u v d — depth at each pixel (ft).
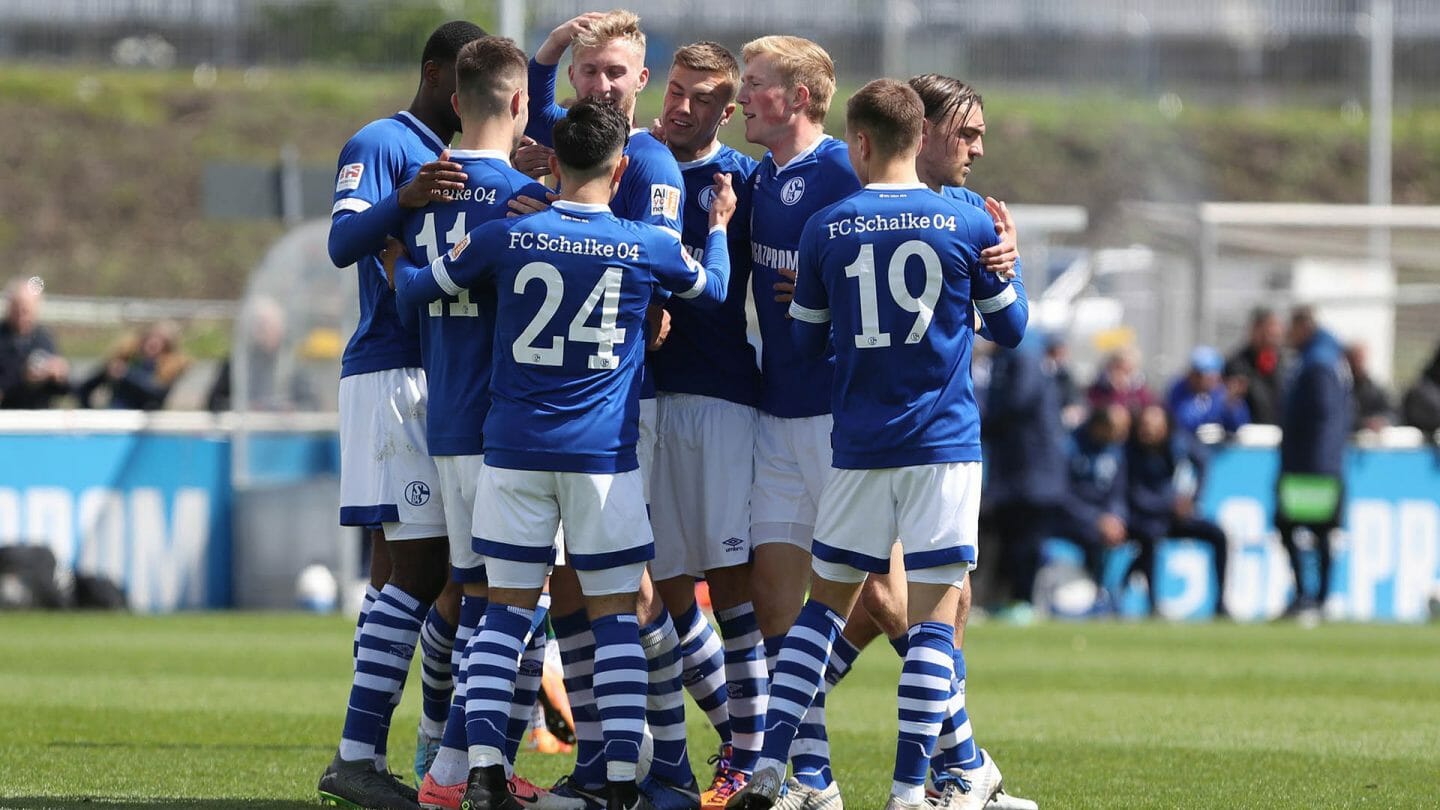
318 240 180.75
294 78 417.28
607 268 61.26
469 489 64.03
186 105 401.70
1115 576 188.55
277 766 76.43
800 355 65.72
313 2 430.20
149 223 368.48
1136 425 182.80
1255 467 191.42
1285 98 442.91
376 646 65.67
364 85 416.67
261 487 182.19
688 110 69.00
